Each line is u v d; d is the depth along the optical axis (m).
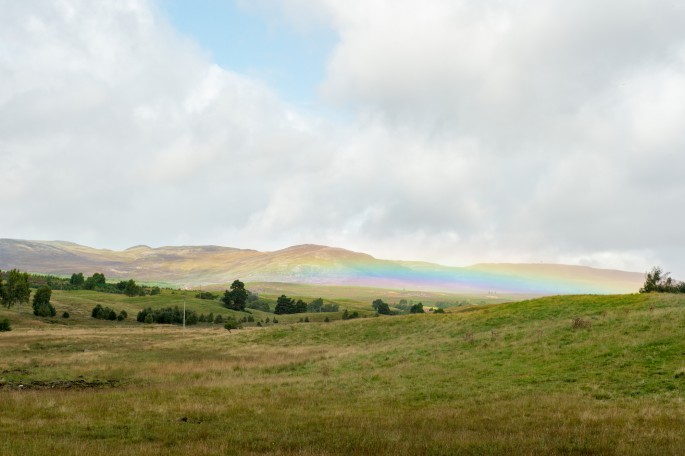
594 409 18.22
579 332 34.06
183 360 45.16
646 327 32.03
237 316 175.25
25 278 135.00
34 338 66.81
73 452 12.79
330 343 58.59
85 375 33.88
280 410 20.52
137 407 20.81
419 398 23.05
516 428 15.83
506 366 28.91
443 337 47.72
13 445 13.46
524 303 56.69
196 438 15.11
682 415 16.61
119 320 136.50
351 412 19.88
